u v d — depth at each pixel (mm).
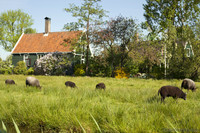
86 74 31656
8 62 36531
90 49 37156
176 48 27219
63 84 16547
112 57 31203
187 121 4871
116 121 5125
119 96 9430
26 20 49031
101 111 5848
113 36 29766
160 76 29375
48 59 33688
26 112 6043
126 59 31953
